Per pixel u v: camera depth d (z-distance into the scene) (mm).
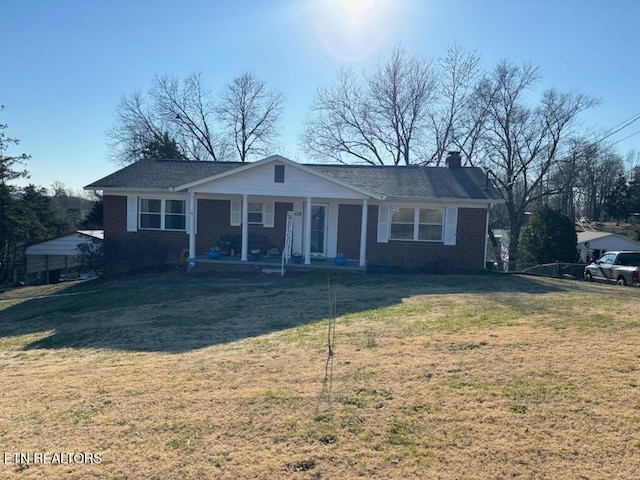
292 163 16781
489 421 4176
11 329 10570
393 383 5109
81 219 43469
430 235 18594
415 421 4227
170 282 15859
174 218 19500
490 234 37906
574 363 5469
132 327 9188
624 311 8414
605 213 55750
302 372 5629
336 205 19078
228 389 5180
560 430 3984
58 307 12820
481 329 7230
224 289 13508
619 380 4914
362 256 17203
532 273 20734
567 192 37719
